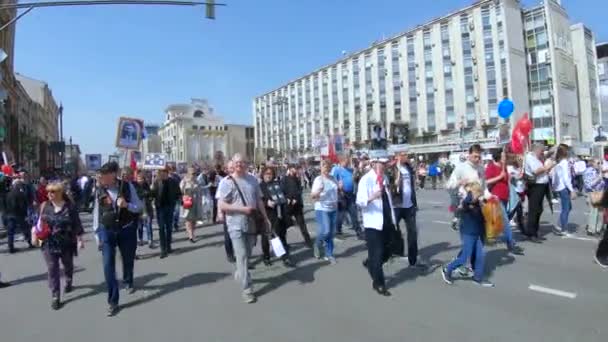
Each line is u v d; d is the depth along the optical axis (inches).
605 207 279.9
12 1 1535.4
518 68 2082.9
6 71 1550.2
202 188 588.1
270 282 269.1
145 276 295.1
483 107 2116.1
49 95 3257.9
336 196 326.0
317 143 885.2
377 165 238.5
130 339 187.2
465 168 273.7
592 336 173.6
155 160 681.0
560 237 372.8
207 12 474.9
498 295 226.5
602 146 1546.5
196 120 4571.9
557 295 223.6
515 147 400.8
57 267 238.4
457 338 175.5
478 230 243.1
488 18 2097.7
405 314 203.9
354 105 2810.0
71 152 2763.3
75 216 251.3
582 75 2290.8
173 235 479.2
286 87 3540.8
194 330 194.4
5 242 471.8
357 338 179.2
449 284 248.7
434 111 2326.5
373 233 236.2
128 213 239.8
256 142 4042.8
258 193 246.8
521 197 370.6
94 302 241.3
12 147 1688.0
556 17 2116.1
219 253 367.9
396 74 2527.1
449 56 2251.5
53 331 199.8
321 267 301.9
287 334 186.1
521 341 170.7
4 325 209.6
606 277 252.7
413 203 288.5
